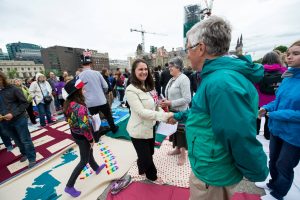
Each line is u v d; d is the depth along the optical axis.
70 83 2.17
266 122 3.19
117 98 9.41
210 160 0.97
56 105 7.38
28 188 2.45
